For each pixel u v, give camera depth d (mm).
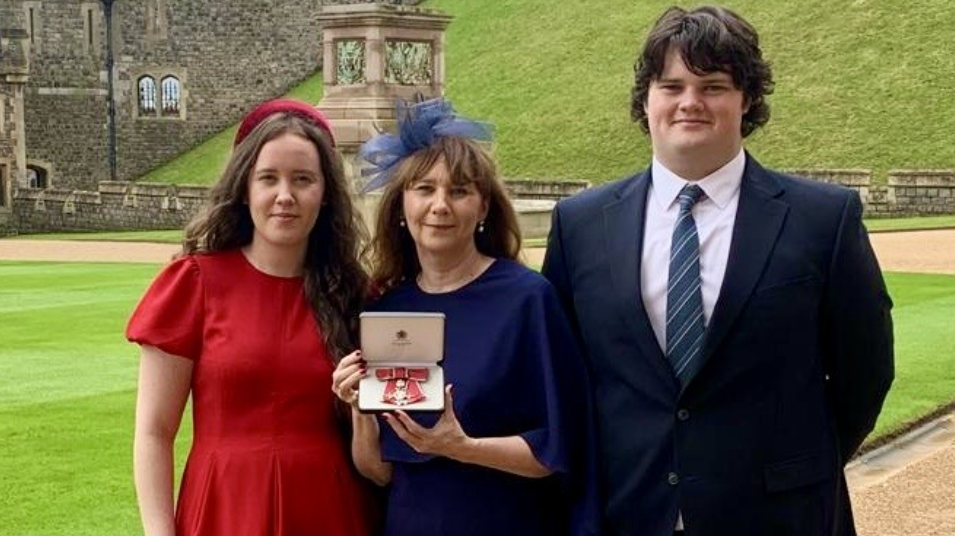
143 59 44406
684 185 3654
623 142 32781
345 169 4305
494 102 36812
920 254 18312
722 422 3543
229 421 3705
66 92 43500
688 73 3553
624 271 3648
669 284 3596
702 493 3537
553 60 37812
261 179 3750
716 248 3607
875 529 6012
